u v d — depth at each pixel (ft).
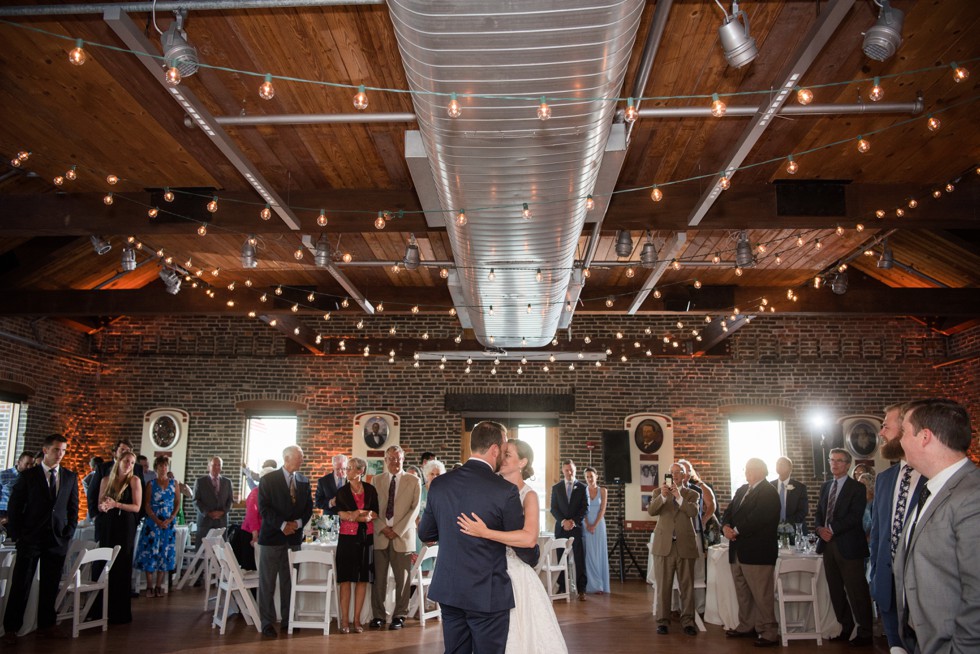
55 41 16.03
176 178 23.18
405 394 42.75
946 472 8.45
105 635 23.08
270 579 23.70
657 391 42.55
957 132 19.66
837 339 42.34
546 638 11.85
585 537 35.04
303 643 22.34
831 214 22.59
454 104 11.70
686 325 42.78
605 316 43.01
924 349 41.75
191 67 13.01
